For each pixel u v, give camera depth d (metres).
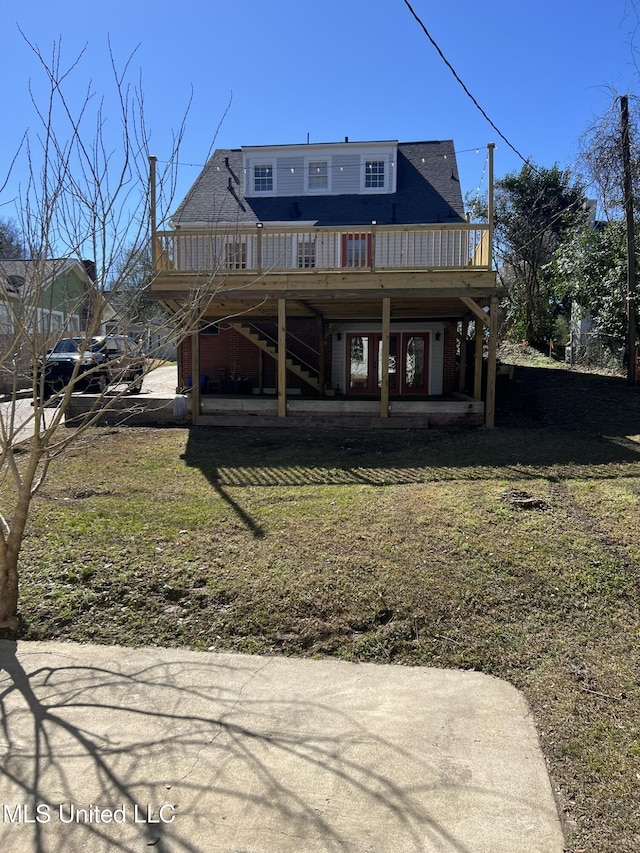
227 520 5.73
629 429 10.41
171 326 5.31
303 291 11.10
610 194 14.36
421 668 3.54
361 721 2.99
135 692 3.22
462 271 10.77
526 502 6.11
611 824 2.35
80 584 4.39
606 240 15.90
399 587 4.34
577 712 3.09
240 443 9.72
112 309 4.59
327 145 17.03
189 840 2.23
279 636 3.84
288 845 2.22
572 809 2.43
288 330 15.66
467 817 2.37
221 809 2.39
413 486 6.96
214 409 11.79
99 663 3.53
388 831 2.29
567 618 4.04
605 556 4.82
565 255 17.50
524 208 24.59
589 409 12.21
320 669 3.51
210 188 17.97
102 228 4.14
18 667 3.47
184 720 2.97
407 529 5.44
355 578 4.47
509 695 3.26
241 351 15.77
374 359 15.44
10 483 6.98
